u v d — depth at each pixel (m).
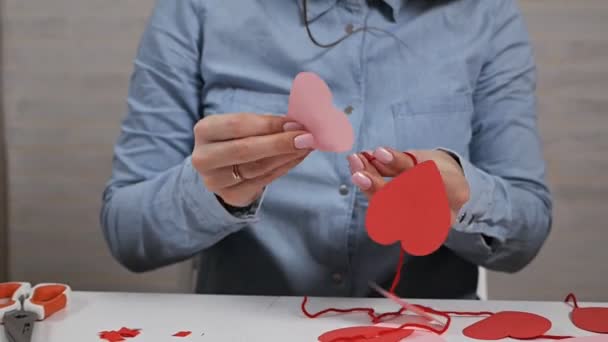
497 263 1.21
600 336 0.94
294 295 1.21
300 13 1.21
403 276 1.21
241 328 0.96
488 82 1.25
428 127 1.20
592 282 1.82
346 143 0.93
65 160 1.89
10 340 0.93
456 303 1.04
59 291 1.02
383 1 1.21
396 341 0.93
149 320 0.98
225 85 1.22
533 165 1.24
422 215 0.92
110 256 1.90
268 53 1.21
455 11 1.23
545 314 1.00
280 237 1.20
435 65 1.21
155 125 1.23
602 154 1.79
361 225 1.19
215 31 1.22
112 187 1.22
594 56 1.76
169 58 1.23
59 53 1.85
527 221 1.17
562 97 1.78
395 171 0.96
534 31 1.76
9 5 1.85
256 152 0.95
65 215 1.90
